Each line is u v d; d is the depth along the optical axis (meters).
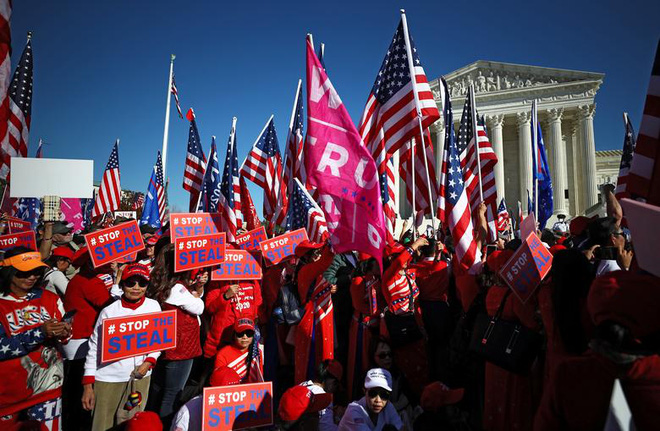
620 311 1.74
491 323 3.86
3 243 6.04
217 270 5.39
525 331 3.60
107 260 5.14
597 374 1.86
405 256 5.41
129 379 4.27
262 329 6.84
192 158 9.98
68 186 6.48
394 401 5.32
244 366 4.93
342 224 4.55
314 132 4.64
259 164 10.22
